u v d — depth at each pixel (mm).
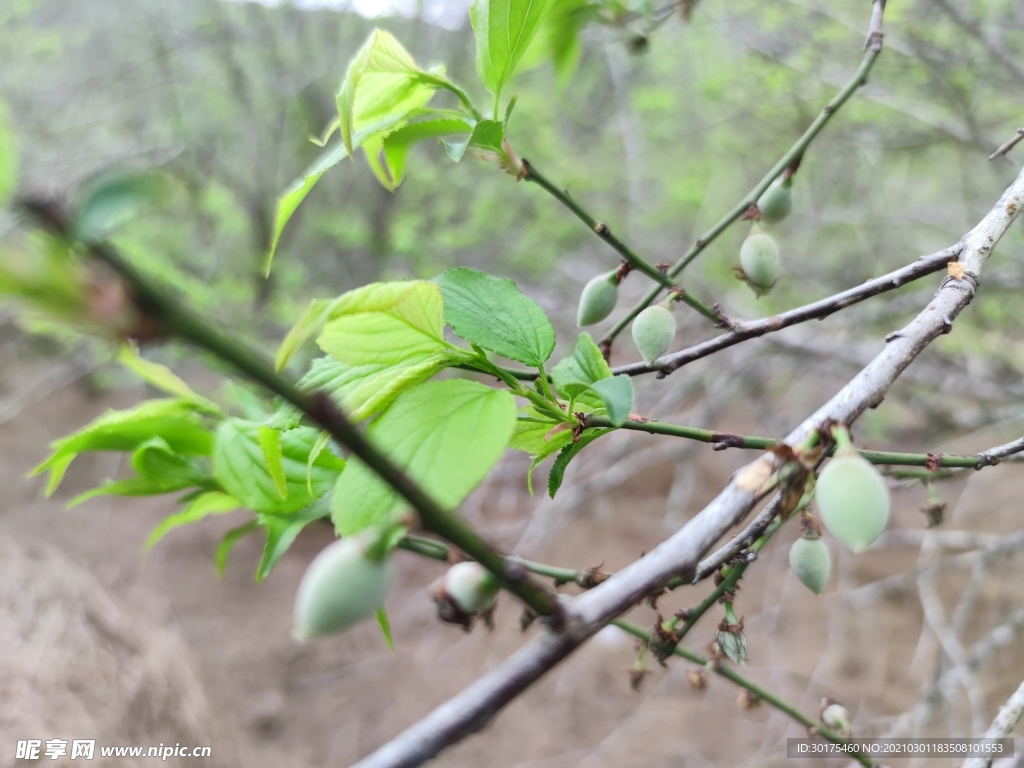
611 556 5836
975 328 4805
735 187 6137
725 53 5500
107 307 515
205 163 7816
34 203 505
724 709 4730
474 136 1393
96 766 2971
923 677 4504
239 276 7723
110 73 7684
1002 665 4285
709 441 1303
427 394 997
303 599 761
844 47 4648
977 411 4559
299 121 7922
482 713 689
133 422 1595
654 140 6316
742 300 5070
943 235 5355
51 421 8125
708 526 840
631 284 5664
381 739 4859
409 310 1028
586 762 4590
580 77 6871
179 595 5938
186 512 1680
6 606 3635
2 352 8117
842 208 5738
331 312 912
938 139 4414
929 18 4137
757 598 5371
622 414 1032
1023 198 1377
